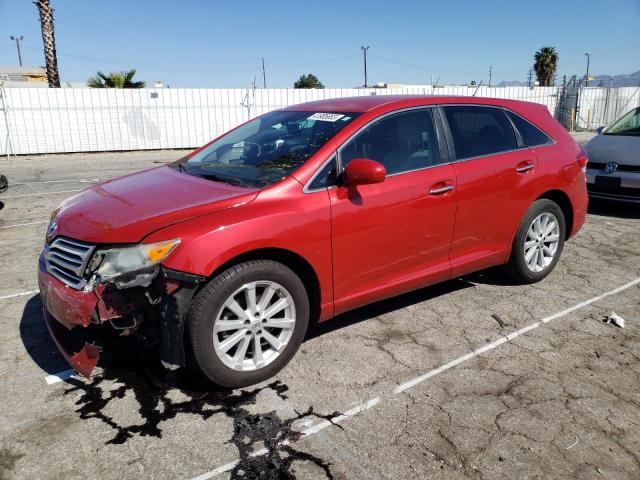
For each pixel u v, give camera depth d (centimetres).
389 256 364
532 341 375
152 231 283
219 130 2102
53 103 1833
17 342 371
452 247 403
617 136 785
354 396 307
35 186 1075
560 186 467
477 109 429
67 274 296
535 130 462
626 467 252
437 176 381
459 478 243
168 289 280
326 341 373
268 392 311
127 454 258
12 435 271
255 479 241
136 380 323
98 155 1855
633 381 325
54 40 1984
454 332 388
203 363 293
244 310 306
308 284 344
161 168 425
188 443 266
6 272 517
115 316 281
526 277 470
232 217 297
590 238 639
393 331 389
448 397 306
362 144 357
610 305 438
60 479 241
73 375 329
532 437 271
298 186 325
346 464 251
